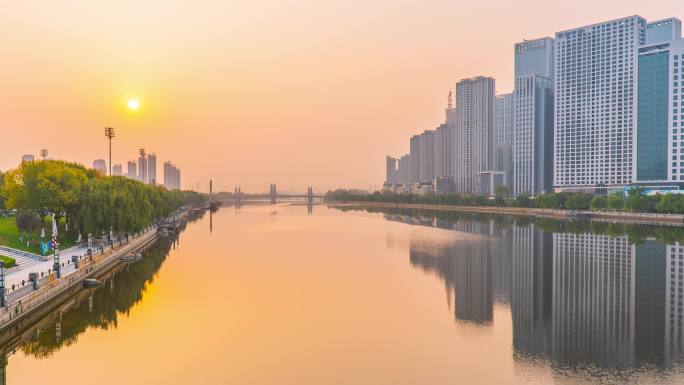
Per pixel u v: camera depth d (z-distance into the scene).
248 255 125.88
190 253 129.00
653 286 87.12
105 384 45.66
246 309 71.06
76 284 79.75
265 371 48.62
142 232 144.88
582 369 49.44
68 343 56.59
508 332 61.09
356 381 46.34
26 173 105.62
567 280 92.81
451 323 64.88
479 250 133.88
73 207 109.44
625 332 61.12
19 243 97.56
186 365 50.06
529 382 46.38
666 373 48.34
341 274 98.94
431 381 46.47
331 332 60.75
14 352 54.12
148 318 66.19
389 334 60.19
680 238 155.62
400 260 117.25
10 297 58.34
